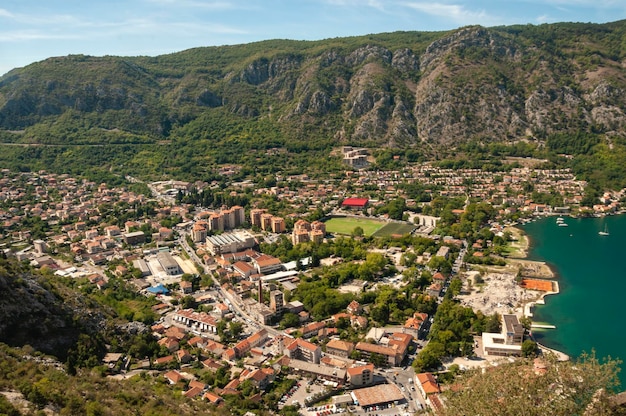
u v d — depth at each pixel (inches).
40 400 6914.4
